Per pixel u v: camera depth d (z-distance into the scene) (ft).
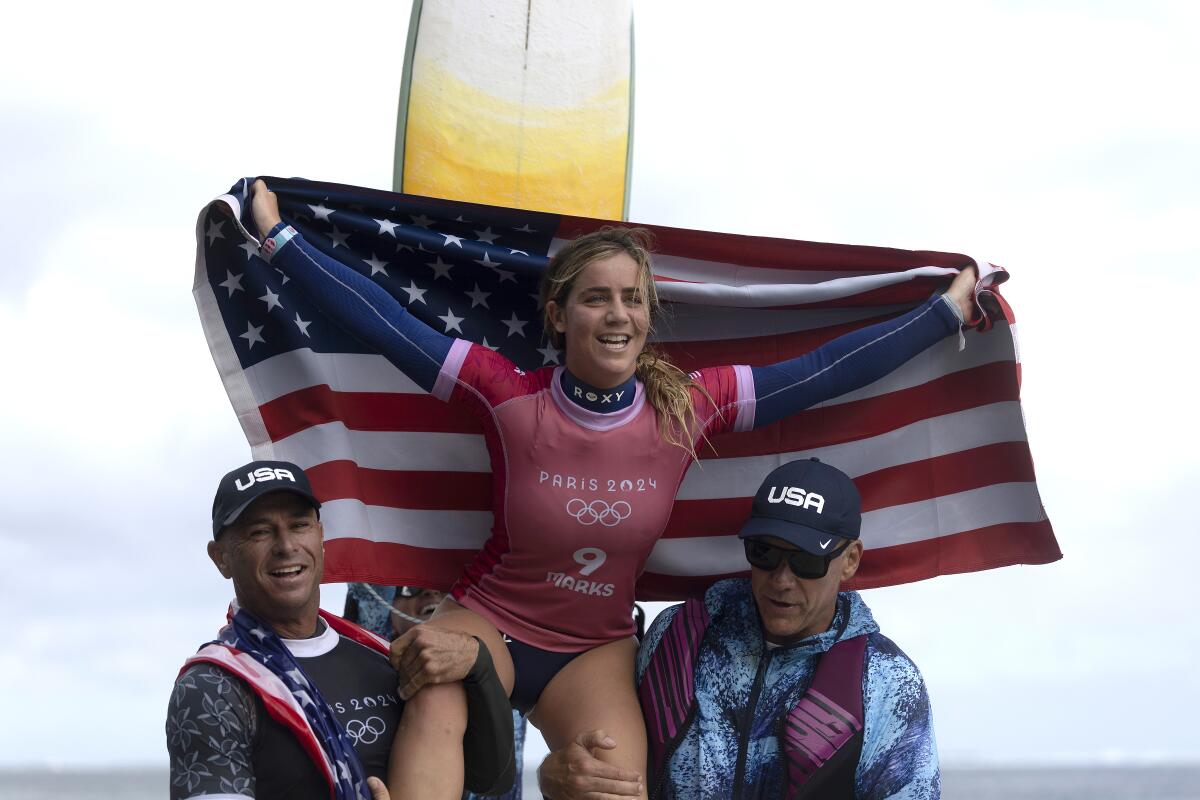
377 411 19.06
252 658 14.52
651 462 17.30
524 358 19.35
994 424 19.34
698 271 19.39
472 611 17.60
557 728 17.30
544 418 17.12
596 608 17.61
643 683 17.25
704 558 19.62
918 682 16.66
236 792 13.71
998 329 19.12
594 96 23.09
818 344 19.74
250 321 18.62
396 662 15.55
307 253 17.39
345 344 18.92
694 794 16.55
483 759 15.83
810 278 19.38
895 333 18.22
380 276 18.97
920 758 16.20
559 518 17.11
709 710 16.79
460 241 18.81
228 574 15.29
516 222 18.90
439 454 19.19
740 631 17.38
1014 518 19.36
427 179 22.45
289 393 18.79
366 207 18.65
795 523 16.58
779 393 17.83
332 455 18.90
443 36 22.72
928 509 19.60
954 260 18.88
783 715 16.58
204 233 18.20
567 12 23.12
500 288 19.34
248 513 14.89
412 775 14.89
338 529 18.75
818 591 16.65
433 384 17.29
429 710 15.29
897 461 19.69
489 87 22.75
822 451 19.74
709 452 19.72
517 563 17.48
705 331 19.83
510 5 22.94
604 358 16.78
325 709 14.47
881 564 19.62
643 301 17.06
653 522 17.44
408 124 22.58
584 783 15.98
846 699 16.42
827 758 16.19
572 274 17.04
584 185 22.95
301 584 14.94
